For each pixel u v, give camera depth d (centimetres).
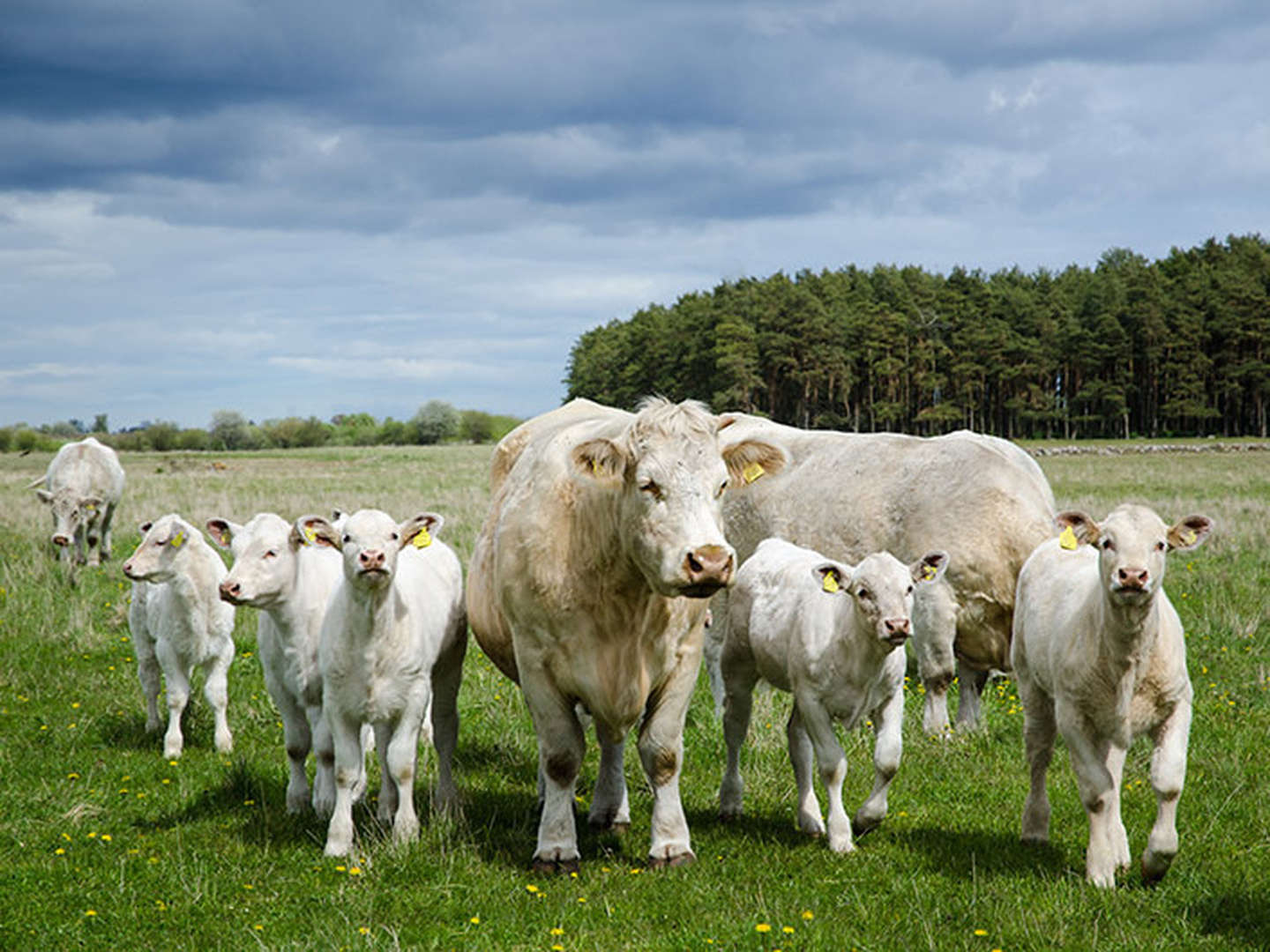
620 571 621
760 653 720
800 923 538
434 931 544
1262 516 2131
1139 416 10762
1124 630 559
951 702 1036
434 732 759
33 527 2091
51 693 1035
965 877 603
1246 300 10131
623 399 12219
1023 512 921
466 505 2484
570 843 641
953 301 10975
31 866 630
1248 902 558
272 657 740
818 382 10262
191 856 656
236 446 10225
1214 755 805
